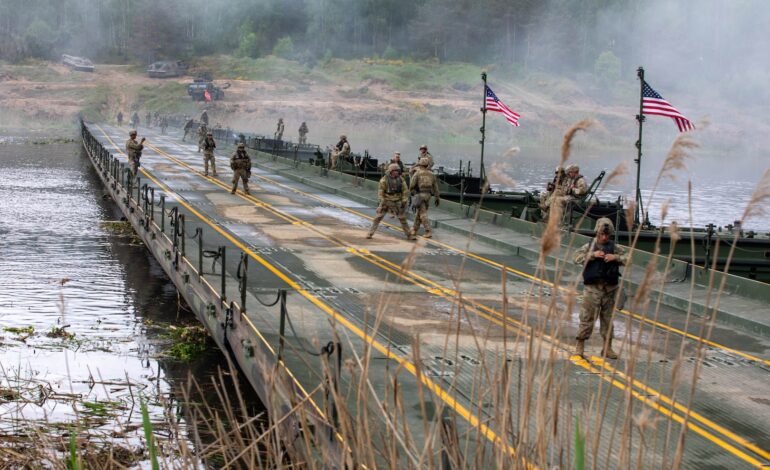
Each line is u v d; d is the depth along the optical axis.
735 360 12.70
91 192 41.81
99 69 154.25
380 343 12.57
